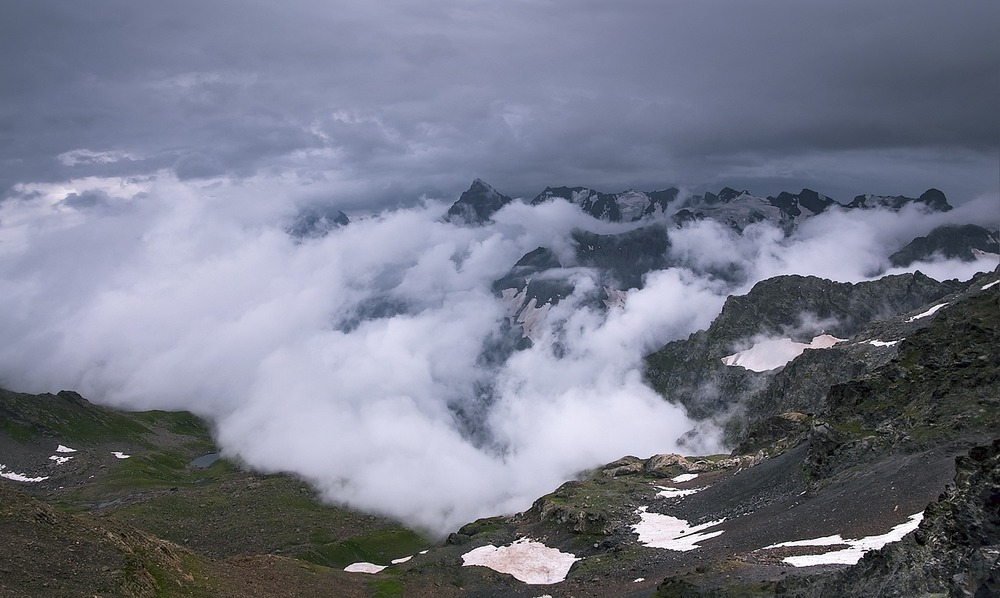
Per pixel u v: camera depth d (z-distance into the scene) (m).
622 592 130.38
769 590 93.12
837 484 146.88
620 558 157.12
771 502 164.00
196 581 107.12
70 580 87.00
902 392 171.38
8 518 96.88
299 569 149.88
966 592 62.56
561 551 183.00
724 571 108.56
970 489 75.62
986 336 167.75
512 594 151.50
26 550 90.81
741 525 153.75
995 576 60.00
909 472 129.88
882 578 76.00
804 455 182.50
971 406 146.12
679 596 106.62
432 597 152.12
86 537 99.69
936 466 127.00
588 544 183.62
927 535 77.62
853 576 80.62
